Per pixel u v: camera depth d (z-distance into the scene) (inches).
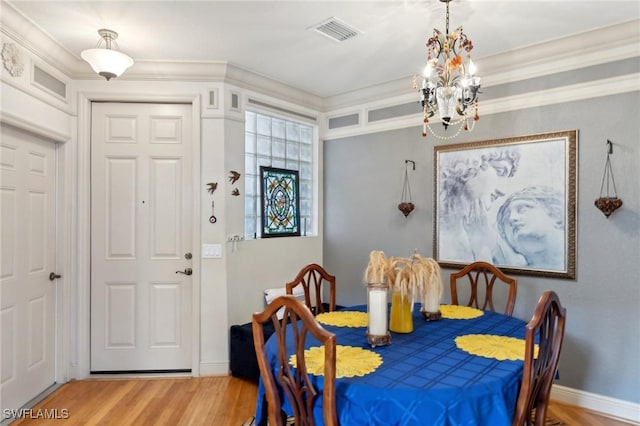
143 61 124.6
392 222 151.6
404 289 81.6
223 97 131.9
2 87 93.4
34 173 111.8
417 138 144.3
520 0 89.5
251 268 142.0
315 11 94.9
